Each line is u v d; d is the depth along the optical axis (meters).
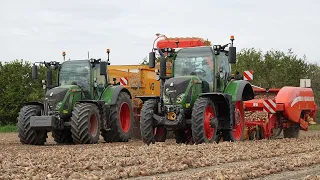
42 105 16.88
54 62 17.61
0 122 31.88
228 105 14.69
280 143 14.09
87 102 16.47
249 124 16.44
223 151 11.83
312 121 19.39
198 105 14.00
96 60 17.47
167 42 19.77
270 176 8.44
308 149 12.48
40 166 9.37
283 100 17.44
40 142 16.36
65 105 16.27
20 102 31.28
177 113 14.22
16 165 9.79
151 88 20.81
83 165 9.52
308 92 18.83
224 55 15.48
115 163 9.71
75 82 17.27
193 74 14.97
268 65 34.12
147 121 14.45
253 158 10.87
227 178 7.93
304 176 8.45
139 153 11.45
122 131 17.53
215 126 14.30
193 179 7.84
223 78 15.20
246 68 33.91
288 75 32.81
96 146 14.62
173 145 13.41
